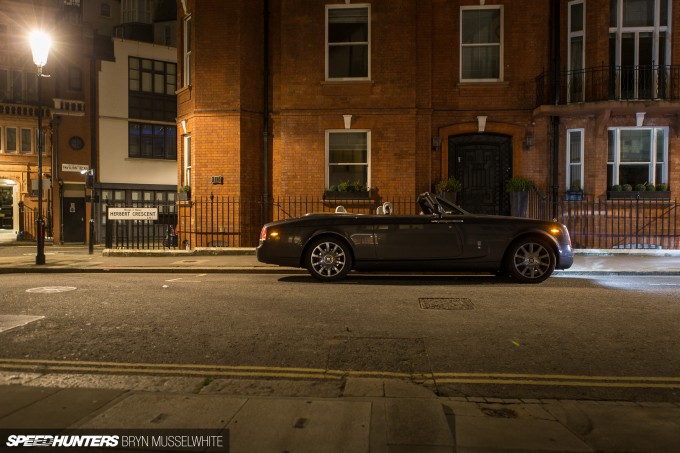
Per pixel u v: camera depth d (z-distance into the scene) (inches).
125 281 396.5
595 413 158.1
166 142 1159.6
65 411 156.0
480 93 609.6
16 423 147.7
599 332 243.3
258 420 150.1
